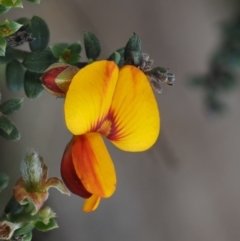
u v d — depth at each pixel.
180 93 0.24
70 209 0.23
